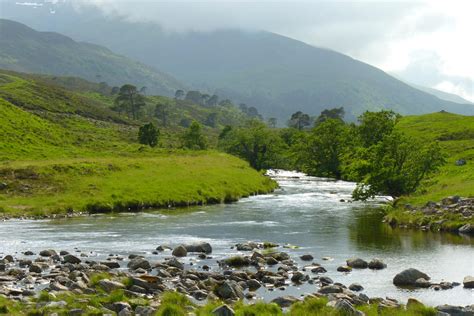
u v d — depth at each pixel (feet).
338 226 147.23
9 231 135.85
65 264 89.92
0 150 281.33
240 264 95.66
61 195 189.67
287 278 84.43
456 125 485.97
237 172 291.58
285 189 292.20
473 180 185.47
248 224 151.23
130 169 242.99
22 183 197.26
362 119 387.75
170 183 222.48
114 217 166.40
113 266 91.45
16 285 74.38
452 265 95.40
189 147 542.16
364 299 69.36
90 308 59.41
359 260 95.35
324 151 449.89
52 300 63.72
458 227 133.90
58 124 519.19
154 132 490.49
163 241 122.01
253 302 68.49
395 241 122.01
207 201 213.66
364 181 187.83
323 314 56.75
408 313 57.52
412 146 188.03
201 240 124.47
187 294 71.26
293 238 127.44
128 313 57.67
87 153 332.80
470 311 59.72
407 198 171.32
